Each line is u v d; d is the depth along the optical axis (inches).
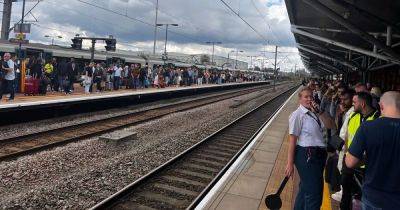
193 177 332.8
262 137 487.5
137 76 1051.9
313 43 890.1
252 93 1764.3
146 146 442.6
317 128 190.1
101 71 889.5
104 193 279.7
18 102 568.1
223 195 255.4
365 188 129.6
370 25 588.4
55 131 487.5
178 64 2039.9
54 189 277.1
